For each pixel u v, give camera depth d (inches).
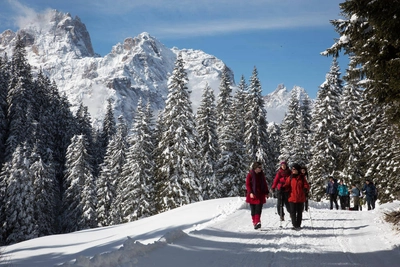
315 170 1423.5
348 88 1386.6
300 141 1696.6
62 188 2431.1
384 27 319.9
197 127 1593.3
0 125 2161.7
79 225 1872.5
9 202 1489.9
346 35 383.6
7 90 2391.7
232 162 1584.6
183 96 1328.7
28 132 2192.4
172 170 1317.7
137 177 1449.3
